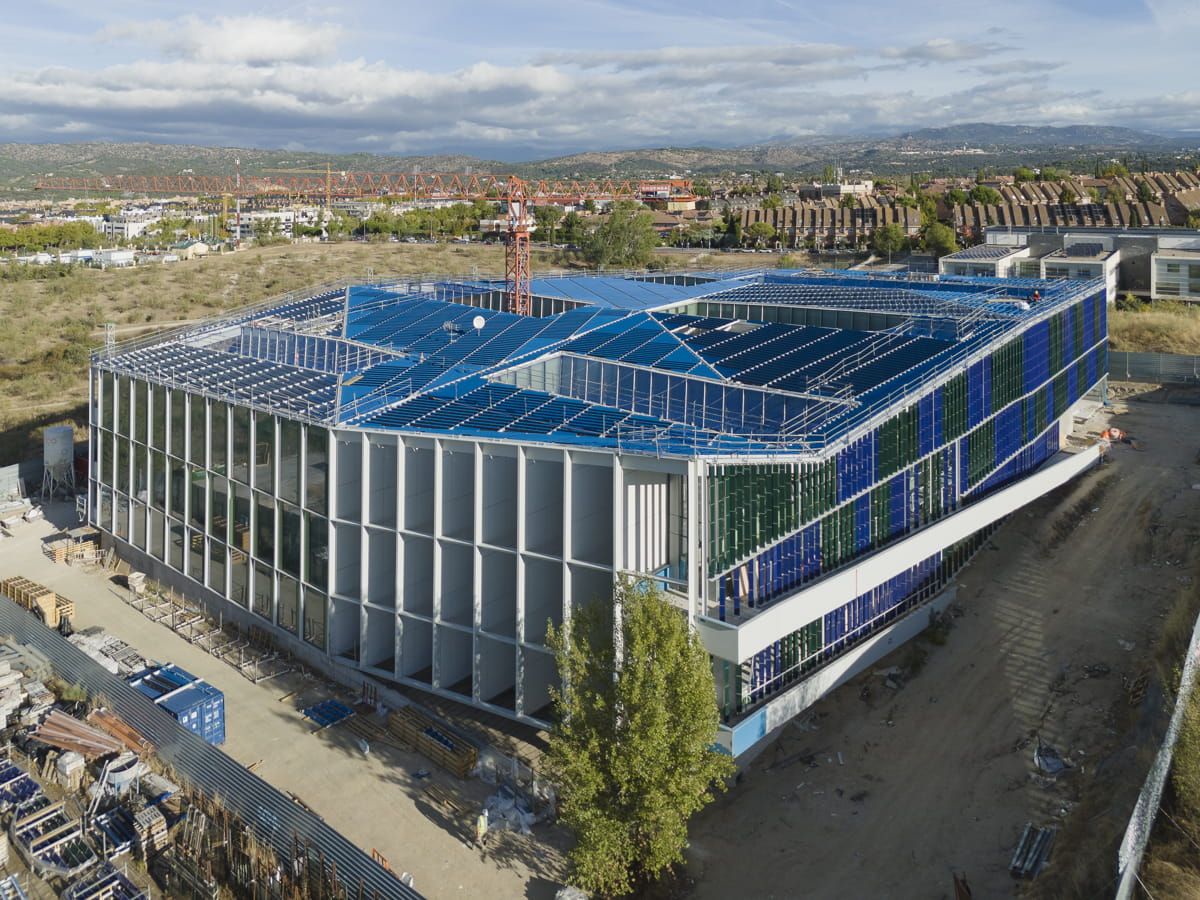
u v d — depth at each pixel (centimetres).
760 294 7981
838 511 4628
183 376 5975
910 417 5056
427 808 4041
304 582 5122
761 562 4247
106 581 6359
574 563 4097
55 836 3722
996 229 15462
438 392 5303
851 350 5800
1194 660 3997
